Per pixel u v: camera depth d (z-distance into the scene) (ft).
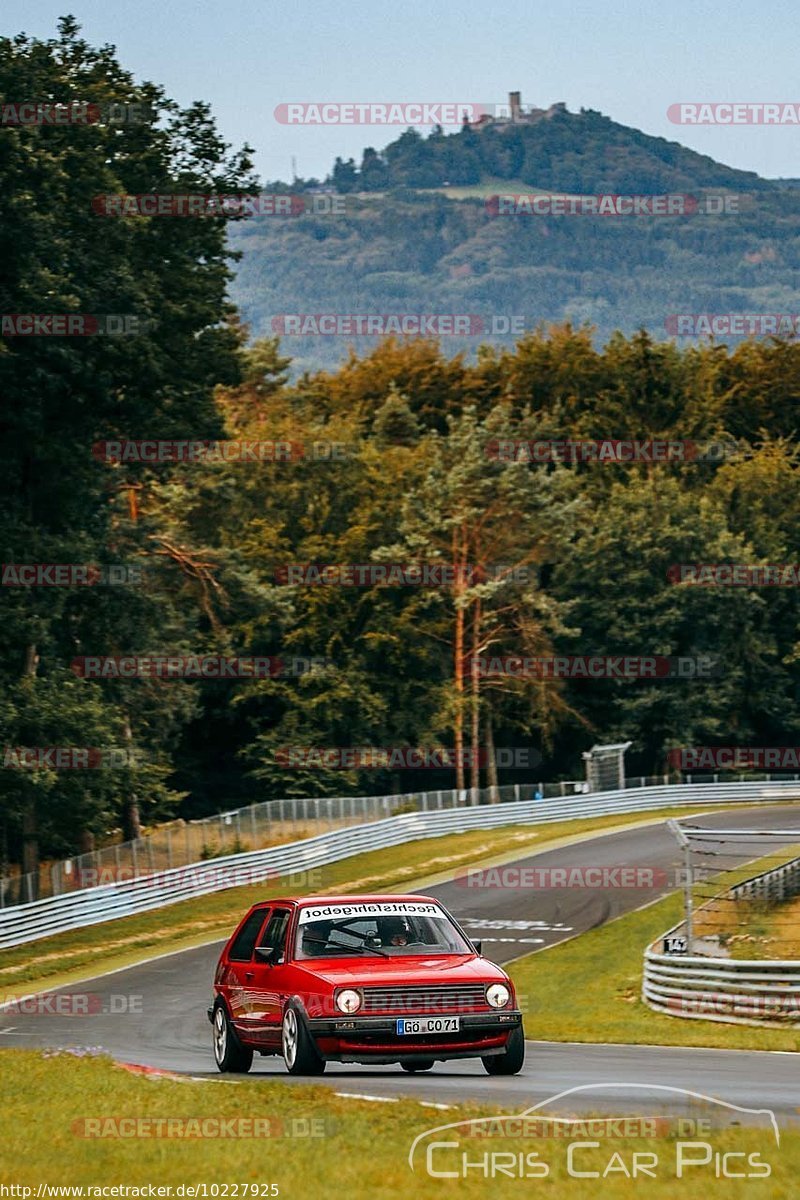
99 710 509.76
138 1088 158.10
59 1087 164.25
